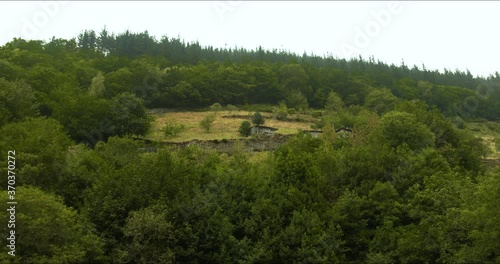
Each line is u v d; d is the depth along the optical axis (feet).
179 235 87.51
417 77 515.91
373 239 92.99
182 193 92.99
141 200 89.35
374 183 108.27
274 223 93.76
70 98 211.61
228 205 97.91
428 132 152.87
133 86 312.71
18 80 217.77
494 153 237.25
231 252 88.28
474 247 74.64
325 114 330.34
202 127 259.19
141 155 135.23
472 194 83.87
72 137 199.82
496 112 361.51
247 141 218.38
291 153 113.70
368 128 175.01
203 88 354.13
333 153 130.00
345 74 442.50
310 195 101.45
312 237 89.71
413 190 104.99
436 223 86.69
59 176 98.94
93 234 81.00
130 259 81.46
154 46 496.64
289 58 610.24
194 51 533.14
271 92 390.83
